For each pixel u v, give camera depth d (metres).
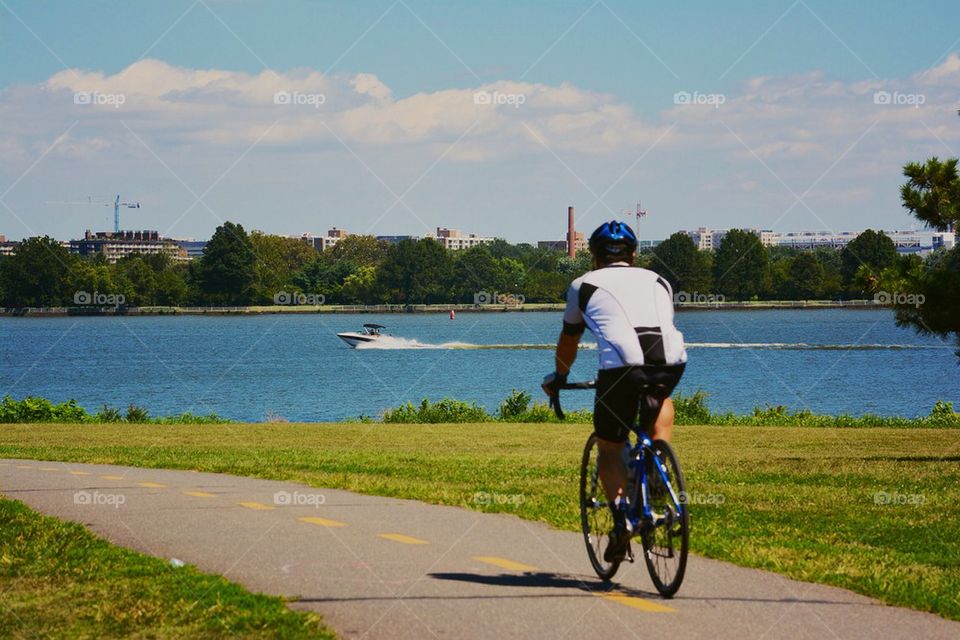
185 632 7.18
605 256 8.48
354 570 9.02
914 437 30.75
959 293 21.42
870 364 104.06
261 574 8.87
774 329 180.62
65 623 7.48
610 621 7.38
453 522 11.61
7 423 41.34
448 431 34.22
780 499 14.60
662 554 8.02
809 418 40.38
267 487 15.26
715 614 7.59
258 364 115.19
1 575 8.96
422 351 133.25
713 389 77.81
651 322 7.98
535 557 9.61
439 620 7.39
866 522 12.43
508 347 139.25
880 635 7.12
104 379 99.19
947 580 8.90
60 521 11.58
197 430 35.00
